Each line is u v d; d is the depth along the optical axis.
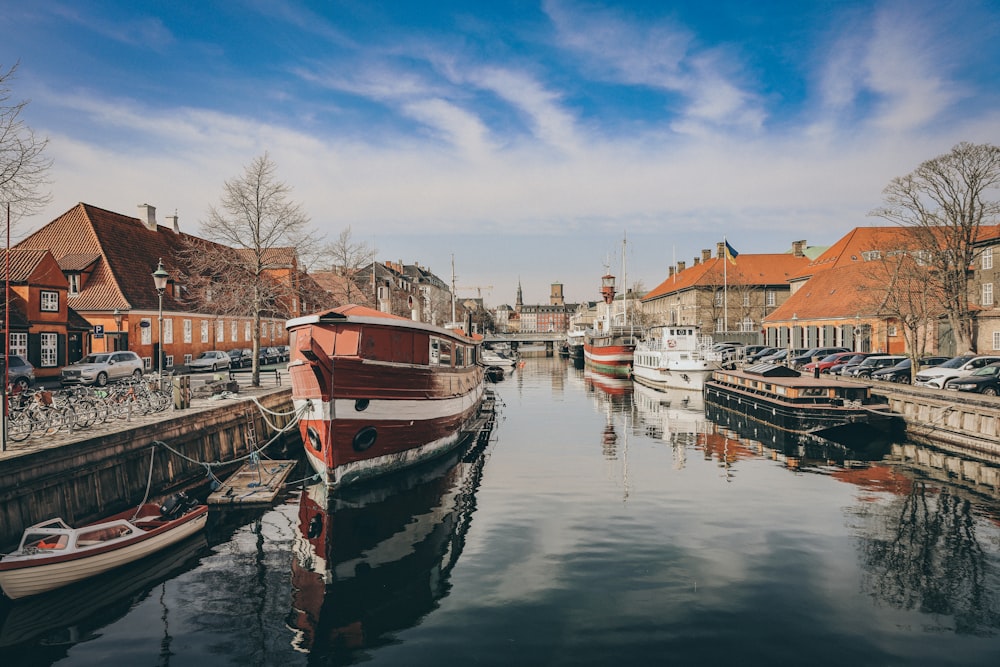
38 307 27.75
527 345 160.50
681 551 11.06
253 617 8.71
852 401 23.39
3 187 15.31
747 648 7.61
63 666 7.46
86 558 9.61
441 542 11.73
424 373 17.52
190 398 19.58
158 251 42.00
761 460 19.33
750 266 87.75
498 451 21.11
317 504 14.43
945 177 33.78
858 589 9.36
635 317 101.19
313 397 15.27
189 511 12.28
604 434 24.77
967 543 11.38
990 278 40.84
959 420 20.75
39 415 13.36
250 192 28.25
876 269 44.50
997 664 7.24
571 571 10.16
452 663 7.38
